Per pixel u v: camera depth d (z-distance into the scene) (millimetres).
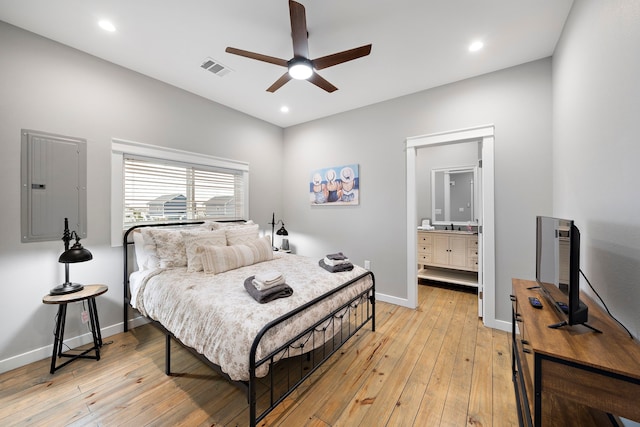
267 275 1731
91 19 1893
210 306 1587
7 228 1931
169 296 1885
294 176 4250
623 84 1121
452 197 4383
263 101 3346
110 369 1938
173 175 2986
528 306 1393
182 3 1744
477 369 1919
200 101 3184
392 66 2508
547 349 959
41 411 1534
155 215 2840
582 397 897
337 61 1895
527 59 2389
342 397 1647
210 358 1434
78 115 2262
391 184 3268
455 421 1462
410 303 3111
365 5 1757
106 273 2430
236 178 3703
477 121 2666
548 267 1471
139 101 2646
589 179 1491
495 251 2582
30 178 2025
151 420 1472
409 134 3107
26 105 2004
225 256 2350
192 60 2432
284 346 1399
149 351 2188
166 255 2373
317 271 2342
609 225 1254
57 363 2006
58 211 2156
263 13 1842
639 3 991
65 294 1974
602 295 1320
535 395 968
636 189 1032
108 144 2434
